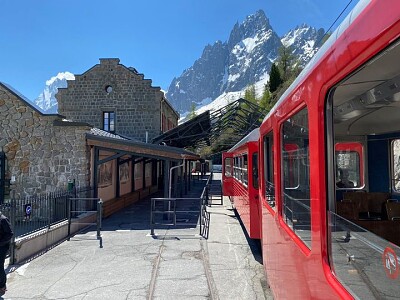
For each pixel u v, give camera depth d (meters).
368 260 1.67
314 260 2.26
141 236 9.88
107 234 10.18
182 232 10.42
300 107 2.60
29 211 8.79
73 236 9.91
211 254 7.91
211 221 12.34
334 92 2.09
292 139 3.04
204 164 46.91
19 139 13.70
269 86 56.16
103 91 24.48
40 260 7.53
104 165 15.01
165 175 13.40
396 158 4.20
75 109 24.52
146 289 5.82
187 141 27.09
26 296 5.58
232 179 15.01
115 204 15.20
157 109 24.28
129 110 24.36
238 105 24.34
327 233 2.09
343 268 1.90
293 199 3.05
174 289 5.80
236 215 13.61
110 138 13.55
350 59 1.58
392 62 1.64
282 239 3.57
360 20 1.48
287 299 3.30
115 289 5.84
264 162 5.33
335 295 1.93
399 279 1.41
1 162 13.62
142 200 20.34
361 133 4.14
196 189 27.78
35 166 13.60
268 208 4.83
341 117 3.21
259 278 6.28
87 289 5.86
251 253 7.96
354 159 4.24
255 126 26.19
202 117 21.97
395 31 1.24
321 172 2.10
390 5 1.24
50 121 13.62
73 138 13.48
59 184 13.41
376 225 3.43
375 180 4.22
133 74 24.47
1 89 13.81
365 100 2.46
